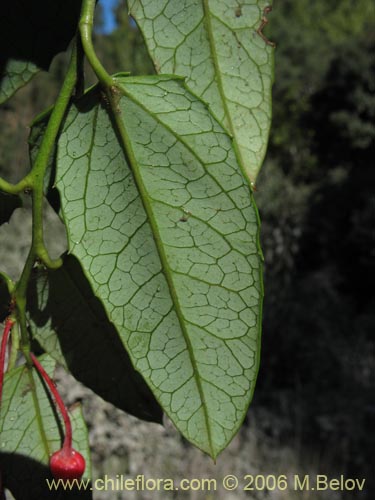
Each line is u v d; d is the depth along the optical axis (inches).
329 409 52.3
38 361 6.6
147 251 5.3
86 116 5.4
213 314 5.2
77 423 7.0
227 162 5.2
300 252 92.0
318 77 117.6
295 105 117.7
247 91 6.0
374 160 112.0
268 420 49.4
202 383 5.2
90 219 5.4
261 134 5.9
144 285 5.3
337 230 93.6
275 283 73.1
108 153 5.4
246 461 43.1
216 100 6.0
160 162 5.3
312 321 65.9
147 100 5.3
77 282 6.6
